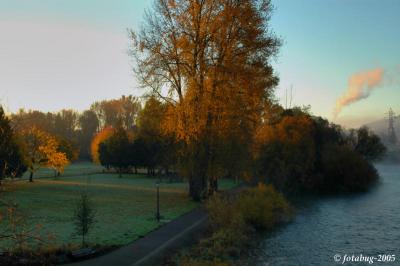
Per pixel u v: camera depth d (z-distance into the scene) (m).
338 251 20.69
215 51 30.72
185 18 30.75
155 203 32.62
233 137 33.25
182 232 21.16
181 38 30.47
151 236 20.05
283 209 31.53
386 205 41.38
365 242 23.08
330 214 34.47
